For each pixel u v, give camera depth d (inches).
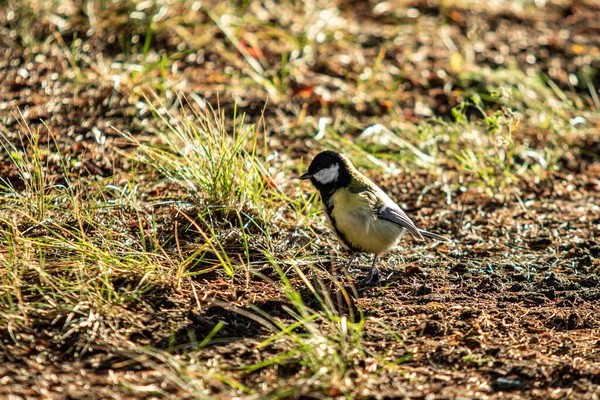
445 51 687.1
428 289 368.5
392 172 527.5
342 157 378.3
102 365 281.3
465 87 633.6
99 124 530.3
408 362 296.5
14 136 497.0
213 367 282.8
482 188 511.5
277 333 310.5
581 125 593.9
